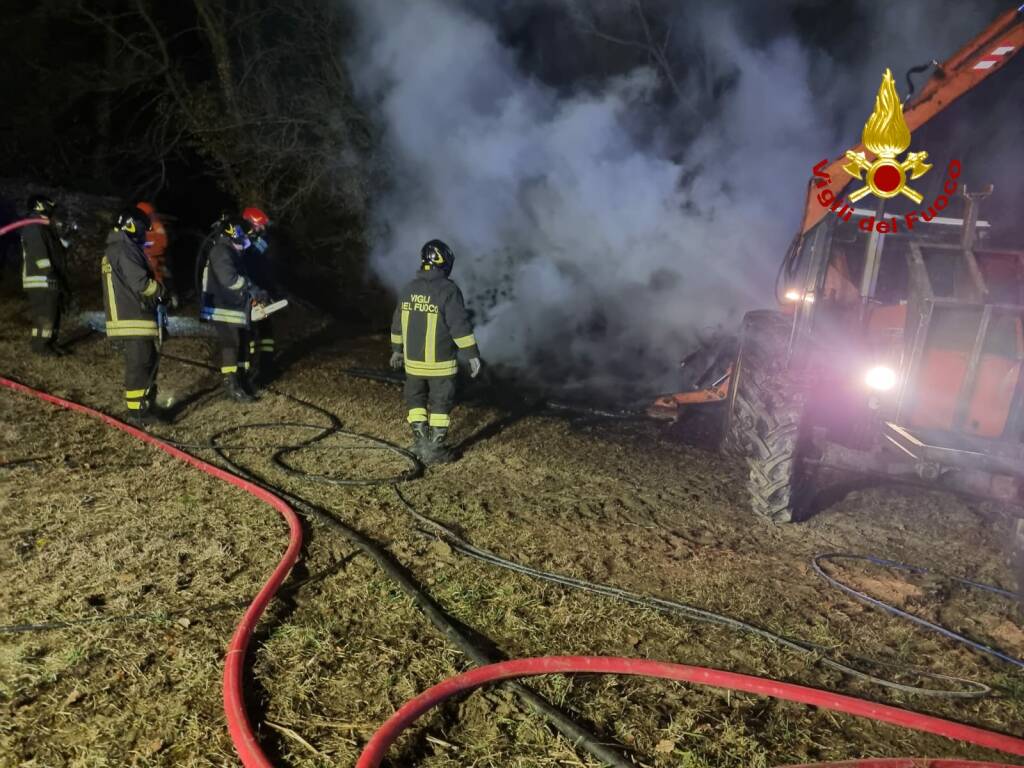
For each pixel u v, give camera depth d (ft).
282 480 17.22
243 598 12.26
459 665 10.90
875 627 12.46
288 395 24.18
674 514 16.47
